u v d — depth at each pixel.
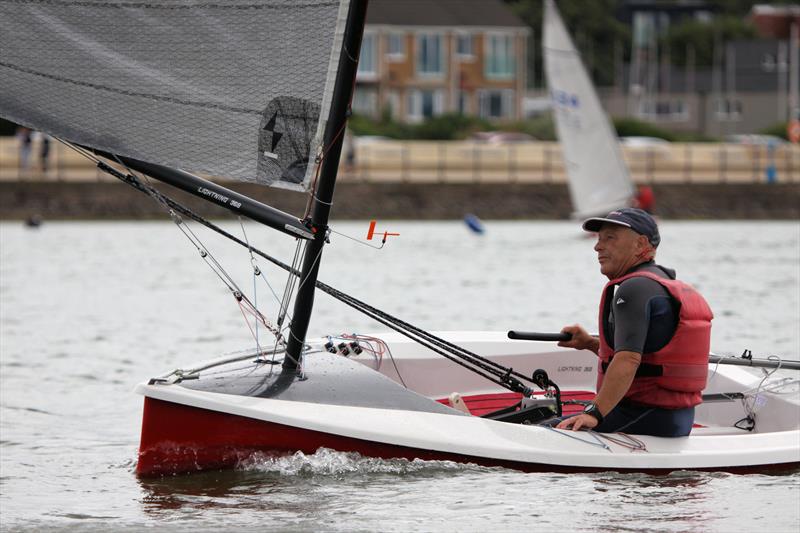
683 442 21.36
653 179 142.00
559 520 18.62
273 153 19.09
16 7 18.83
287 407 20.50
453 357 24.94
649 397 21.22
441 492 19.95
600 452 20.83
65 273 67.25
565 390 27.62
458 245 92.00
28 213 116.94
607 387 20.78
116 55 19.00
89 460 23.59
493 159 142.25
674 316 20.91
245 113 19.06
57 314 48.38
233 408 20.25
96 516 19.23
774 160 152.88
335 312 47.31
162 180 19.56
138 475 20.67
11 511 19.62
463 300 52.44
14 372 34.25
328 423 20.38
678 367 21.08
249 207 19.81
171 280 63.38
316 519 18.72
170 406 20.39
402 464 20.75
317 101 18.89
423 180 133.12
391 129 175.50
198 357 37.25
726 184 132.75
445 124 179.38
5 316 47.62
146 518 18.95
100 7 18.92
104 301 53.16
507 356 27.17
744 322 44.22
